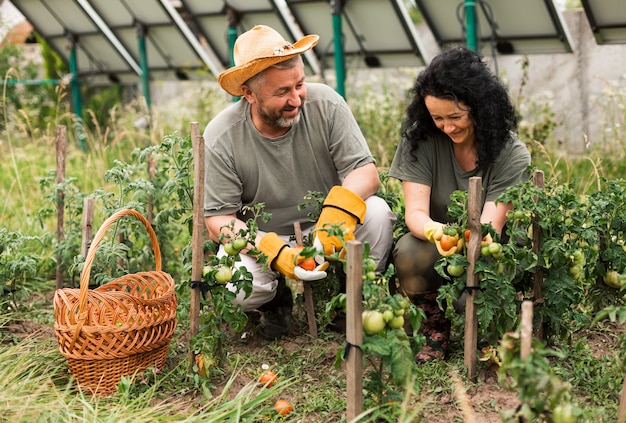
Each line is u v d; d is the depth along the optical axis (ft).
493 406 9.46
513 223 9.86
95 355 9.89
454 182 10.89
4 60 33.86
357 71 31.09
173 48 27.25
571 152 24.56
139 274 10.99
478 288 9.81
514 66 27.22
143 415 9.27
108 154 25.43
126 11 26.66
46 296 14.78
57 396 9.68
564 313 10.46
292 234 12.12
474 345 9.99
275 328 12.07
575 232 10.24
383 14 21.86
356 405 8.32
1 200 19.76
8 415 9.07
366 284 8.16
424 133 10.69
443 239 9.84
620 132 23.73
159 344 10.44
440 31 22.30
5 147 27.55
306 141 11.46
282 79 10.36
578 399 9.57
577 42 25.85
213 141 11.37
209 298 13.01
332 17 21.99
